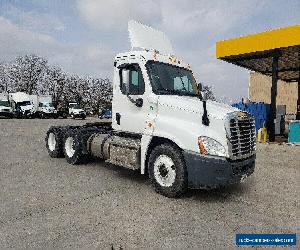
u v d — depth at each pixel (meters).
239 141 5.38
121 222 4.47
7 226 4.20
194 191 6.16
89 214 4.73
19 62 68.44
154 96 6.12
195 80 7.16
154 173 5.94
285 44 13.20
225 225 4.52
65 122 29.52
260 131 15.62
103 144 7.40
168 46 7.66
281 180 7.39
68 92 72.44
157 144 6.23
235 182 5.31
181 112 5.66
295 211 5.19
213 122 5.29
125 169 8.02
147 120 6.19
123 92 6.75
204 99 5.38
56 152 9.20
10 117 35.91
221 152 5.19
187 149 5.38
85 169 7.92
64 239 3.86
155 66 6.45
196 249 3.75
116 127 6.98
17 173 7.24
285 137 17.67
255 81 40.56
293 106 37.56
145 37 7.12
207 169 5.16
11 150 10.67
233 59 17.08
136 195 5.80
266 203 5.57
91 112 57.44
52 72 70.56
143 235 4.07
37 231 4.07
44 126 22.67
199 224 4.52
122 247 3.71
